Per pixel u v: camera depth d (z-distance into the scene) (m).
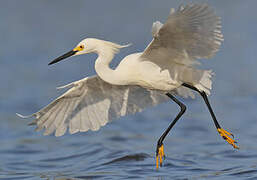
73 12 31.30
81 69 23.11
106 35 27.61
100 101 11.54
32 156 13.98
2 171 12.45
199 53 10.16
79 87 11.05
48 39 27.38
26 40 27.22
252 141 14.58
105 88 11.38
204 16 9.35
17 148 14.74
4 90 20.59
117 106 11.70
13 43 26.72
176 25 9.53
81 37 27.52
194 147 14.23
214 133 15.71
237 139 14.88
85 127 11.55
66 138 15.88
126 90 11.58
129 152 13.48
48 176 11.79
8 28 28.94
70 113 11.36
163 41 10.05
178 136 15.58
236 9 29.86
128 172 11.64
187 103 19.09
